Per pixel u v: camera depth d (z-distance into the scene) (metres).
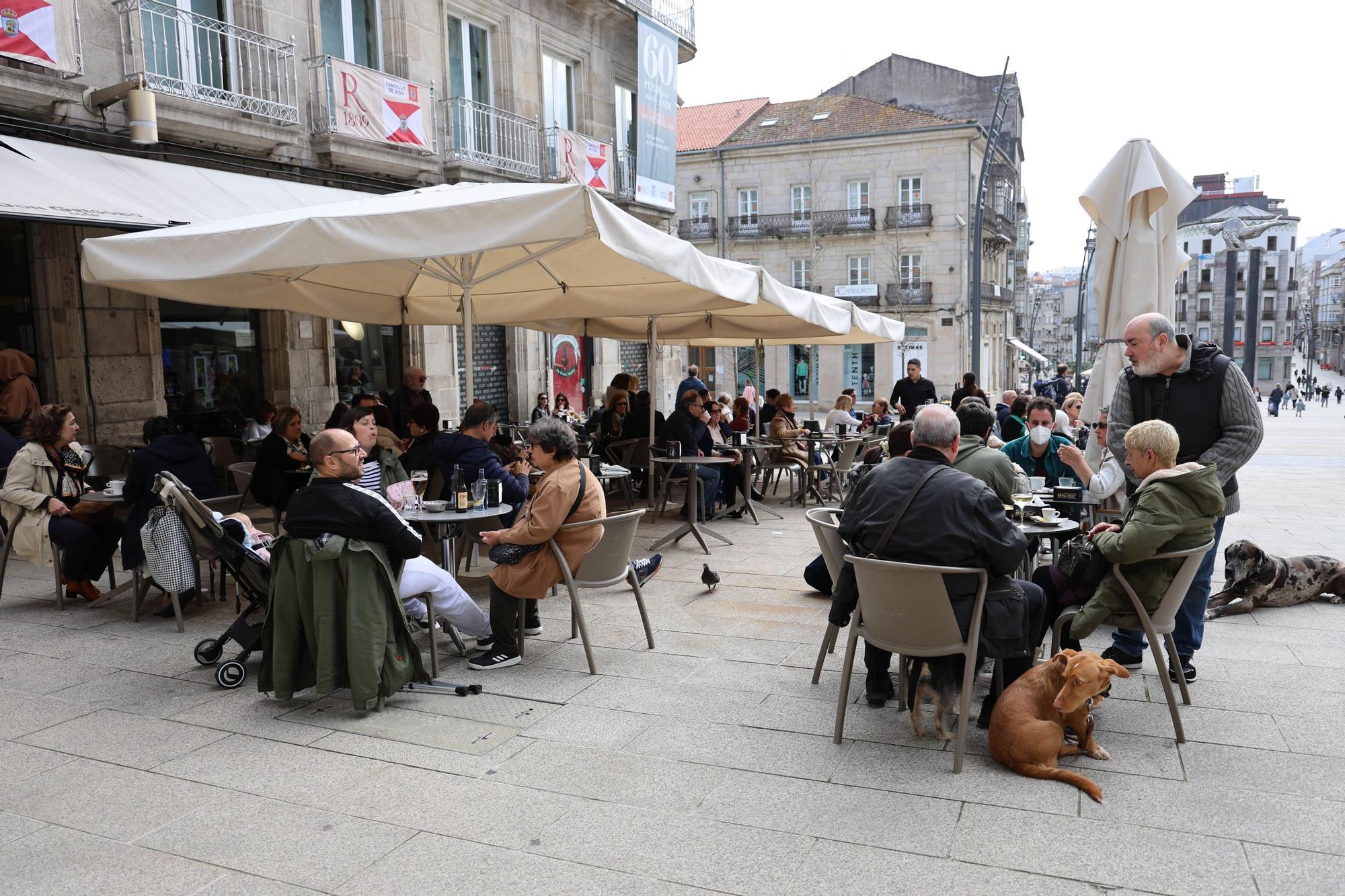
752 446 10.36
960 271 40.22
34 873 3.08
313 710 4.57
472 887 2.97
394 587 4.55
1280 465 16.38
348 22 13.68
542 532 4.98
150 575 5.86
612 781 3.73
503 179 15.91
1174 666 4.45
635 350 22.62
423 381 11.71
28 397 8.30
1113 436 4.82
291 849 3.23
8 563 8.08
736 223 43.03
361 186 13.43
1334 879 2.94
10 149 8.66
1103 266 6.09
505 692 4.79
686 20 21.59
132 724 4.40
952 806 3.47
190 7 11.18
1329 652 5.27
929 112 48.53
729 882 2.98
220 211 9.36
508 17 16.44
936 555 3.80
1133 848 3.14
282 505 7.73
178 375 11.55
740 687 4.86
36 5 8.84
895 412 14.97
